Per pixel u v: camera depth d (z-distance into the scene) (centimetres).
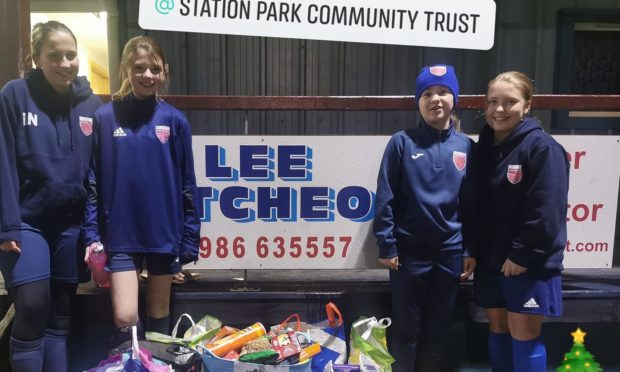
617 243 289
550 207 195
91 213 208
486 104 217
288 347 220
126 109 209
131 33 427
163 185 210
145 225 208
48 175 200
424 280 224
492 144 220
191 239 221
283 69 445
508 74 210
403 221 224
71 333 236
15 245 194
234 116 443
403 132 226
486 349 264
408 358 234
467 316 262
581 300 256
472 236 225
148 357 201
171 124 212
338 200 260
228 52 439
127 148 205
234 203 258
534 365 211
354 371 219
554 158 197
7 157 193
